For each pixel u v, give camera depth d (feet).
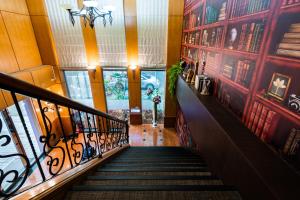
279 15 4.52
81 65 20.16
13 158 15.53
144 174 6.55
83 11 11.77
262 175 3.95
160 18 18.10
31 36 17.78
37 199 3.67
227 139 5.60
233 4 7.09
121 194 4.48
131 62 19.98
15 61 15.75
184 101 12.39
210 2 9.74
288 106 4.26
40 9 17.28
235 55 6.94
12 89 2.99
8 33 15.01
